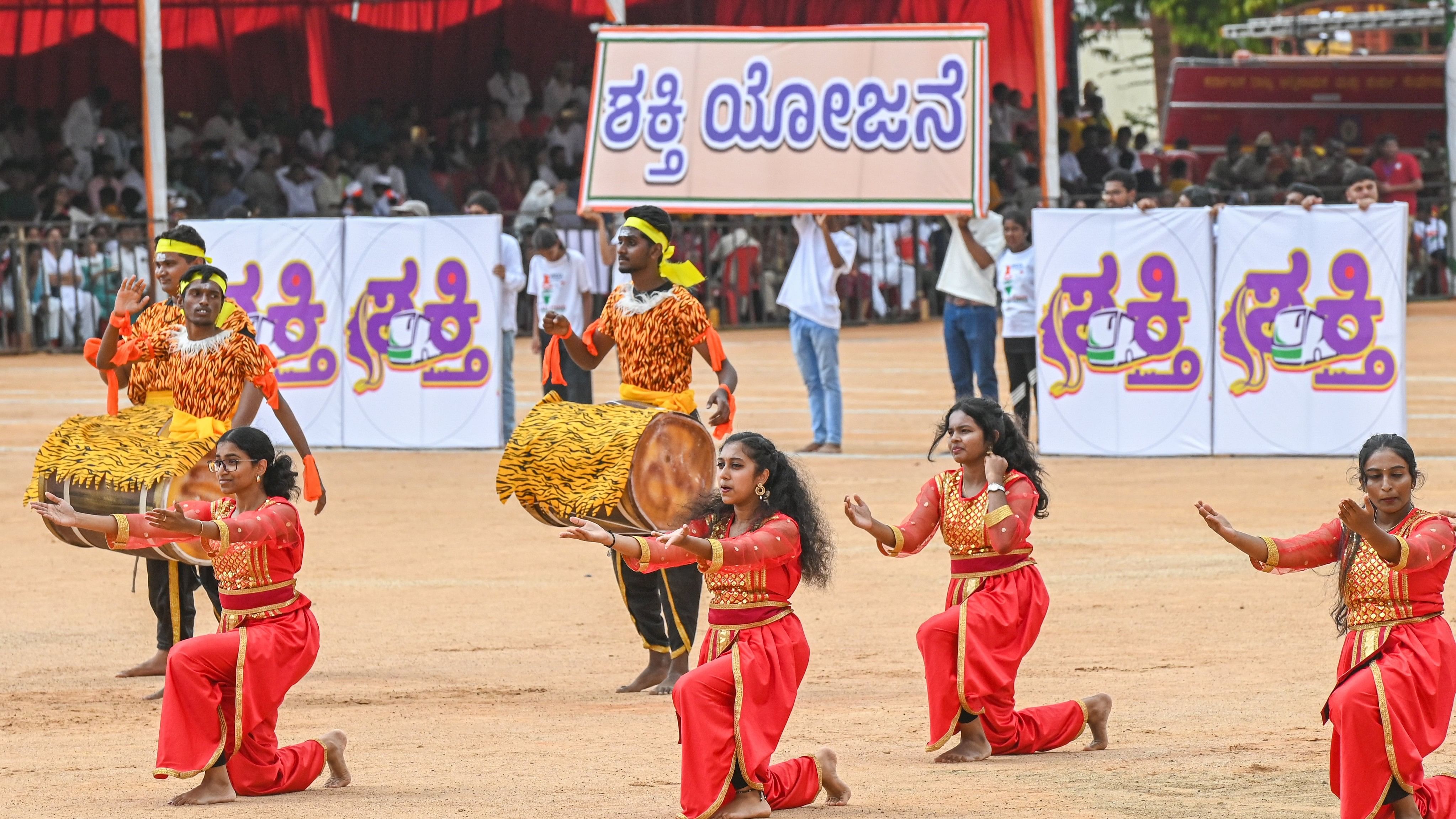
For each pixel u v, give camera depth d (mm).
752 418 46531
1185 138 76812
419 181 67312
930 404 48812
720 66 40719
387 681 21391
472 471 38125
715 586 14883
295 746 15750
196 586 22156
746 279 66625
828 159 39875
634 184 40906
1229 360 37125
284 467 16297
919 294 69438
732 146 40438
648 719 19156
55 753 17672
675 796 15258
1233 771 15758
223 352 20844
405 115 73062
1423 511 14031
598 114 41219
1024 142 72188
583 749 17516
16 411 48281
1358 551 13953
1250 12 89812
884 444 41719
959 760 16594
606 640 23844
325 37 76312
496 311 40188
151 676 21906
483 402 40406
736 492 14898
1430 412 45000
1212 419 37281
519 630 24422
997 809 14539
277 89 75938
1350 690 13602
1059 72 79250
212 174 65312
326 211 66000
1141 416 37594
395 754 17391
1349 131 77250
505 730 18547
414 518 33219
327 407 41094
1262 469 35781
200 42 74875
